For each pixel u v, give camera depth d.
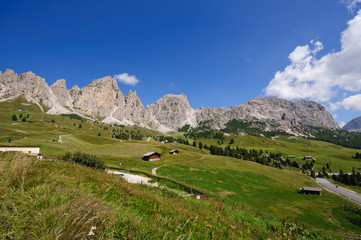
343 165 189.50
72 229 4.00
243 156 184.38
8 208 4.45
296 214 45.62
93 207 5.23
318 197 62.91
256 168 97.00
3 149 37.28
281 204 51.53
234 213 14.80
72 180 9.55
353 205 58.09
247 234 10.34
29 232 3.72
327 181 122.12
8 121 194.50
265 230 11.57
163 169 67.06
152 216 7.62
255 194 56.44
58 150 77.94
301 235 11.62
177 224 7.31
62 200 5.11
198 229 8.11
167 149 120.62
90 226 4.27
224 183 62.16
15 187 5.93
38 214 4.17
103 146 112.06
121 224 5.16
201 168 77.19
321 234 13.32
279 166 155.25
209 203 17.36
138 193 12.35
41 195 5.21
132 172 46.09
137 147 114.06
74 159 32.34
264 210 44.16
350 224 42.56
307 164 178.88
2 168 6.84
